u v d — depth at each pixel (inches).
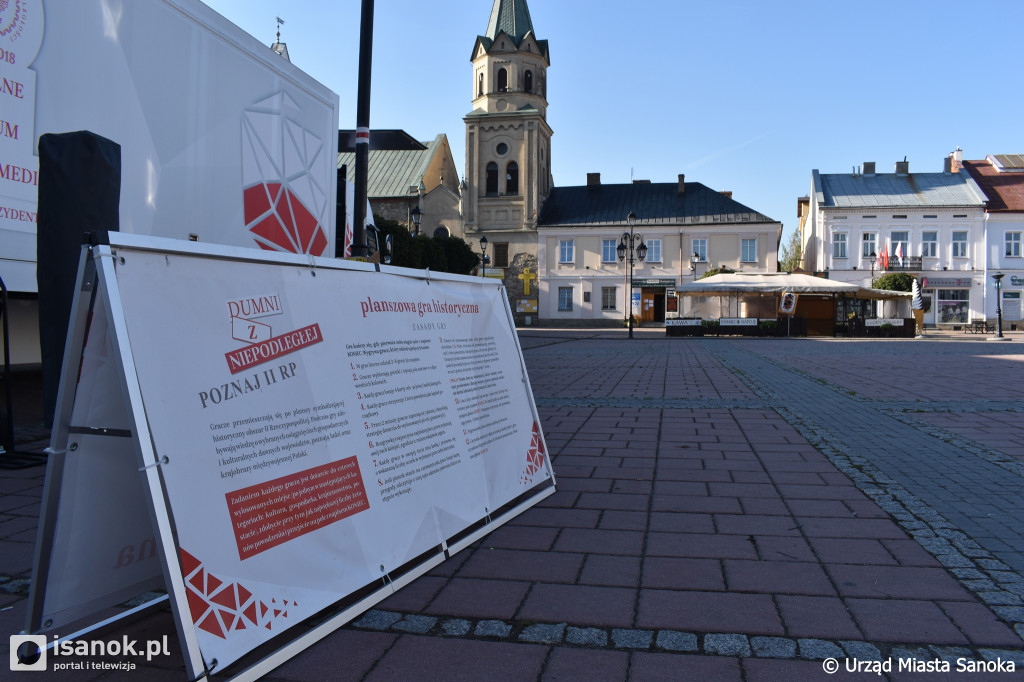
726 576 132.3
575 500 184.1
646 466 222.1
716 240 1967.3
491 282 187.9
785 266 2935.5
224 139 297.9
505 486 168.2
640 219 1998.0
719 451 243.6
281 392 111.4
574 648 105.8
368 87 264.5
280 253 117.1
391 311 142.6
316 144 369.7
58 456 94.6
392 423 134.2
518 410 184.7
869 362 661.9
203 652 89.6
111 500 101.3
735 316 1440.7
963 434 270.5
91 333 94.4
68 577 97.6
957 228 1834.4
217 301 104.5
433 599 123.2
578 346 994.7
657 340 1219.9
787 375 526.6
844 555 142.0
